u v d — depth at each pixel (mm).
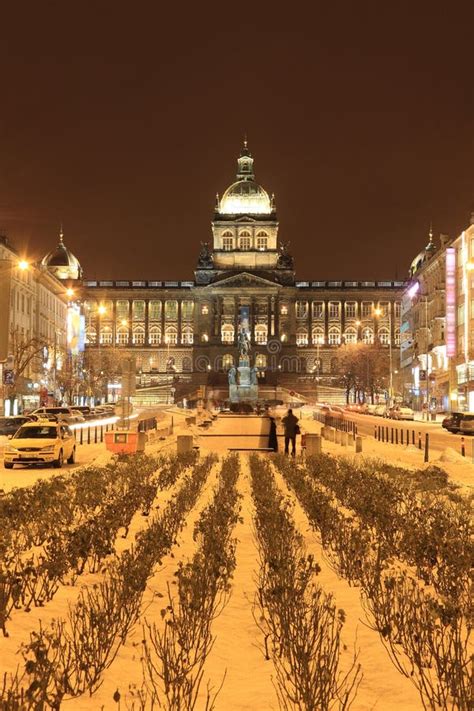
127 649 9648
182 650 8758
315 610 9734
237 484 29000
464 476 31234
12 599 11719
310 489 23125
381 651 9727
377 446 51000
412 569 14156
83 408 89000
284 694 8188
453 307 105938
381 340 199750
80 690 8156
